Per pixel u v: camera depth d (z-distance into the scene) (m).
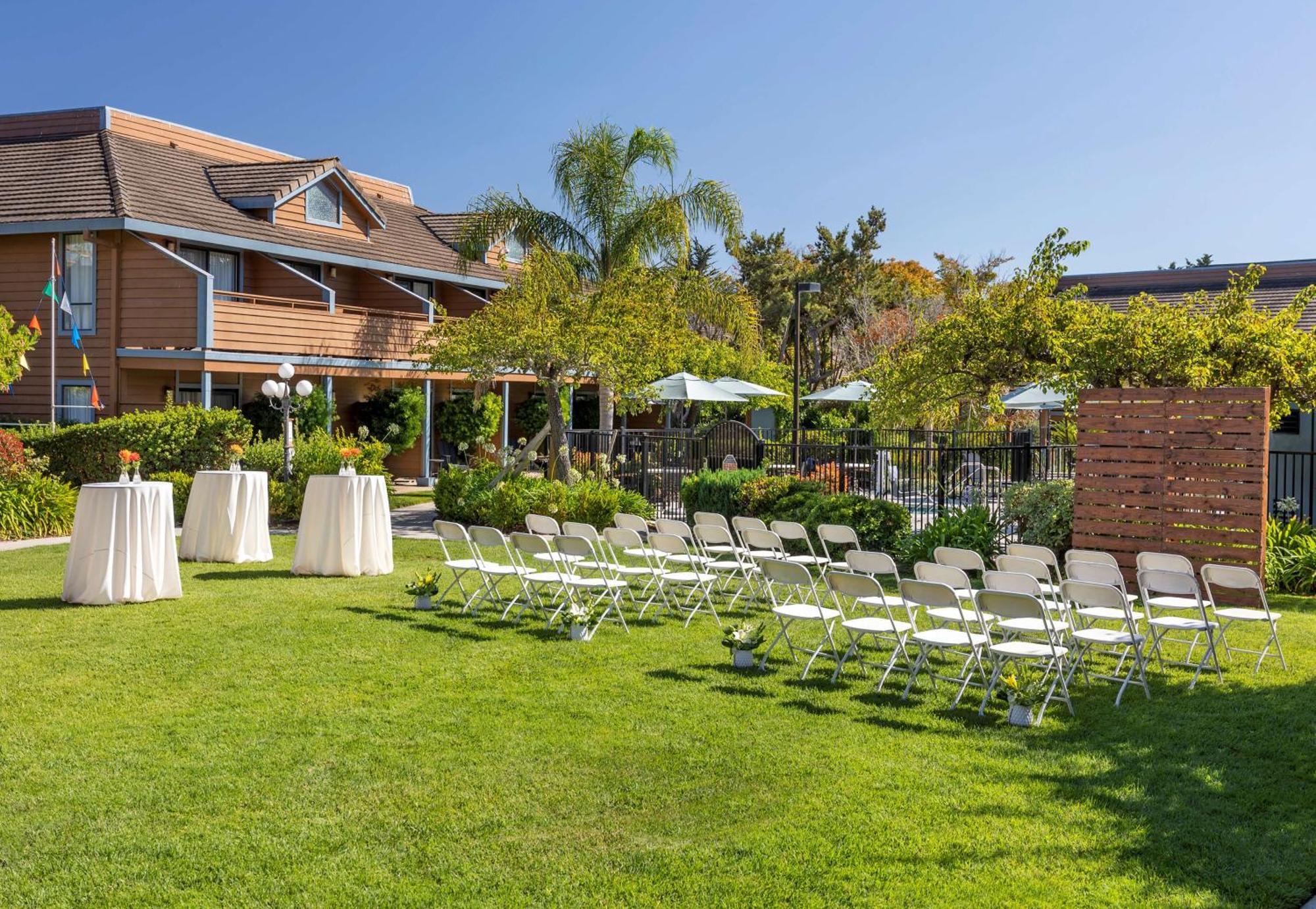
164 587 10.18
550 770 5.59
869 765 5.73
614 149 22.12
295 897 4.14
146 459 17.28
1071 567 8.52
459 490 17.31
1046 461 15.59
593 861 4.51
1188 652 8.41
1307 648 8.77
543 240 22.02
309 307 23.77
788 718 6.60
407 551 14.11
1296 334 12.24
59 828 4.74
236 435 17.73
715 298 22.72
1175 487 11.23
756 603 10.52
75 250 20.33
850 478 20.16
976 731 6.41
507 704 6.78
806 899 4.18
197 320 19.25
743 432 18.39
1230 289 12.68
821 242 44.12
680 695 7.06
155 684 7.12
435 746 5.94
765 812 5.07
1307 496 16.44
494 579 9.90
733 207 22.44
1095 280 24.84
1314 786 5.48
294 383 22.25
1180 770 5.70
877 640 8.86
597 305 17.03
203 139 25.03
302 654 8.02
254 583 11.21
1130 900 4.20
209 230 20.59
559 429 17.59
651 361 17.28
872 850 4.64
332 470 17.59
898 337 36.12
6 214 19.73
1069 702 6.83
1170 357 12.00
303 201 23.66
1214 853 4.65
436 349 17.97
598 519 16.03
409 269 25.23
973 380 13.96
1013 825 4.93
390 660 7.90
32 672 7.38
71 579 9.95
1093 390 11.75
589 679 7.45
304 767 5.56
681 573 10.14
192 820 4.86
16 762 5.57
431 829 4.82
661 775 5.54
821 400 24.84
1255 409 10.74
